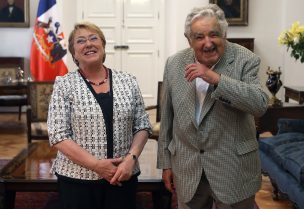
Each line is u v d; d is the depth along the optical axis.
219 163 1.84
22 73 6.86
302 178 2.97
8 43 7.83
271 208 3.50
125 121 1.99
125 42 8.12
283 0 7.48
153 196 3.07
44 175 2.95
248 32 7.62
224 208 1.89
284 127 4.03
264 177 4.29
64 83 1.98
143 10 8.07
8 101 6.71
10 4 7.70
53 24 7.30
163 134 2.03
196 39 1.73
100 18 8.05
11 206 2.89
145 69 8.18
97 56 1.97
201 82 1.83
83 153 1.89
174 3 7.80
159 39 8.10
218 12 1.75
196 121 1.84
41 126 4.81
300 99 5.26
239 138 1.85
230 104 1.71
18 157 3.49
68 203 1.99
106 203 2.00
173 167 1.98
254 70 1.79
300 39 3.85
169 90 1.97
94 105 1.94
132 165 1.95
